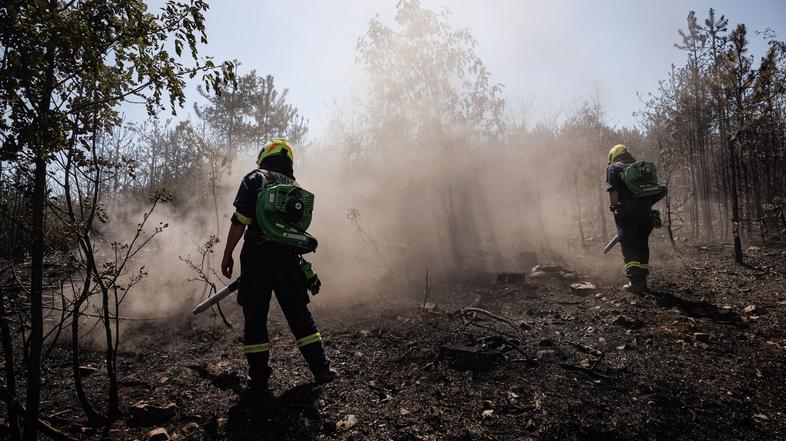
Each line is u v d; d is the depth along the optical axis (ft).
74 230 6.51
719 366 9.34
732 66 18.75
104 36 5.83
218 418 7.48
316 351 8.64
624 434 7.00
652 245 22.77
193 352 10.52
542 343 10.64
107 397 8.17
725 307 12.91
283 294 8.56
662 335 11.13
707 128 23.95
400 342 10.78
